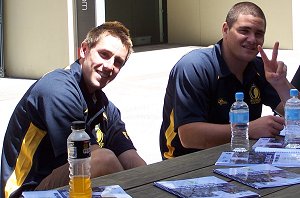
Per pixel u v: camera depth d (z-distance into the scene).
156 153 6.51
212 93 3.91
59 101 3.27
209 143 3.74
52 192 2.72
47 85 3.30
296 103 3.51
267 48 17.39
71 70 3.45
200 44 18.73
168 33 19.48
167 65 13.69
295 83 4.52
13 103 9.37
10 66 12.52
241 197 2.54
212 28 18.42
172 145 4.02
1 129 7.51
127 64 13.88
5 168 3.32
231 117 3.49
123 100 9.45
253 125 3.71
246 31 3.85
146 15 19.30
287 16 17.03
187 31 19.03
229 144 3.56
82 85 3.46
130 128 7.63
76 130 2.57
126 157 3.72
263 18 3.90
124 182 2.81
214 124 3.77
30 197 2.63
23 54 12.30
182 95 3.86
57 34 11.73
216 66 3.91
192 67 3.90
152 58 15.10
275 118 3.71
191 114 3.82
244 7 3.90
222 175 2.91
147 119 8.10
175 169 3.02
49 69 11.93
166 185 2.72
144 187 2.73
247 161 3.15
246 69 3.99
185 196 2.56
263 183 2.74
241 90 3.97
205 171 2.98
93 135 3.56
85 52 3.48
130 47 3.55
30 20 12.09
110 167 3.23
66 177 3.18
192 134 3.77
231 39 3.87
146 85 10.83
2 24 12.41
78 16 11.51
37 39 12.04
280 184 2.74
